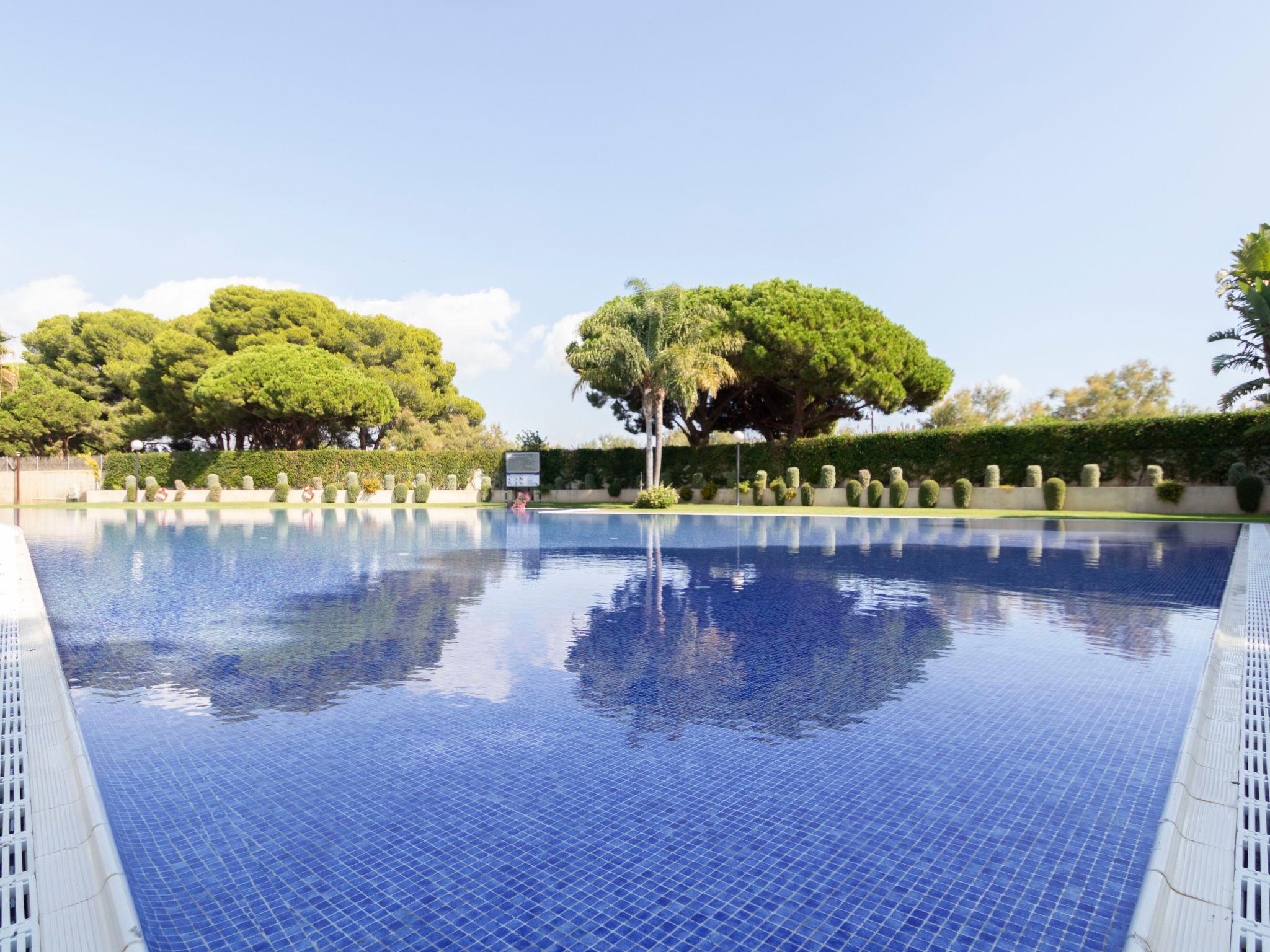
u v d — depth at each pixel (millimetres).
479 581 8734
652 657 5117
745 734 3613
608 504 27750
